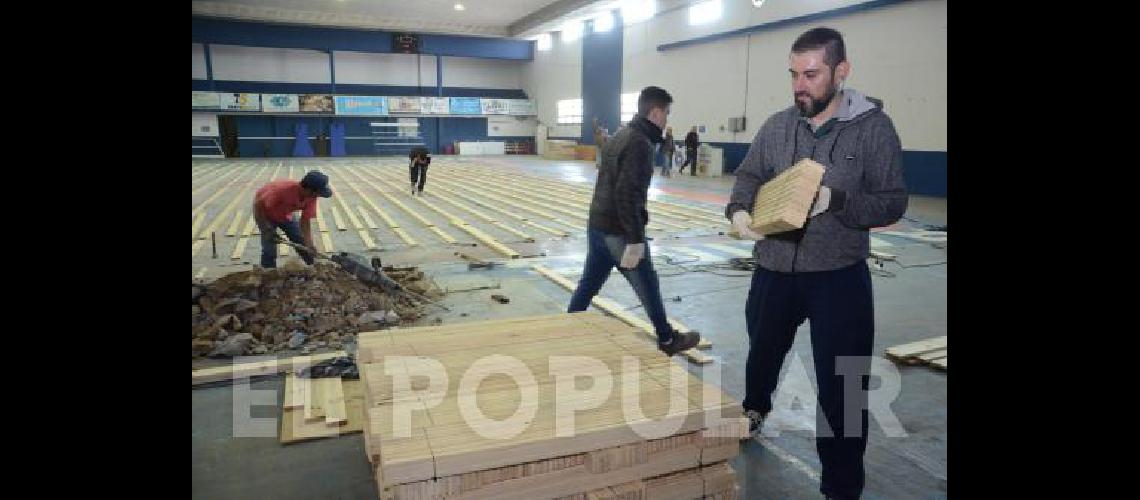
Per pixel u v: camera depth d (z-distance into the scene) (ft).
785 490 10.24
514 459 6.48
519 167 91.15
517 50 128.98
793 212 8.52
